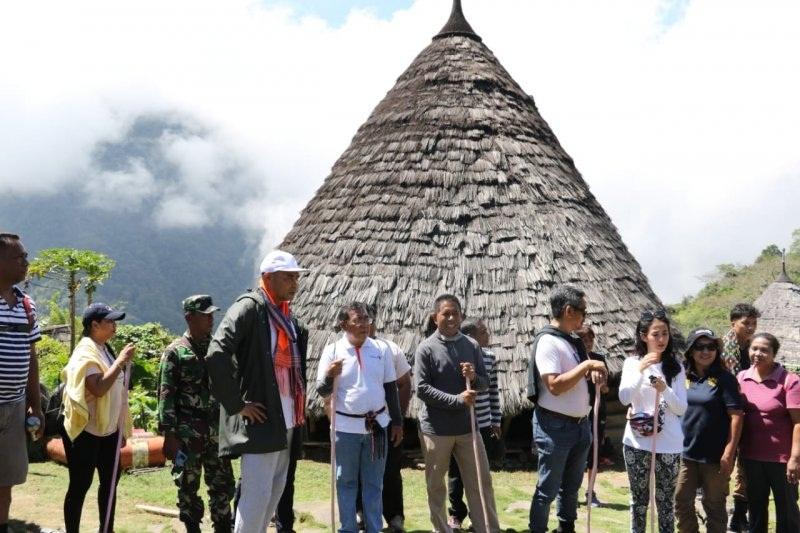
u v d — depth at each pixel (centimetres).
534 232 1021
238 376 465
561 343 540
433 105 1130
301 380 489
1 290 487
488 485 564
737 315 692
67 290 2061
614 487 840
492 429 638
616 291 1030
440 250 1004
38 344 1523
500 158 1080
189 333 557
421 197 1047
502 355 925
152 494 750
